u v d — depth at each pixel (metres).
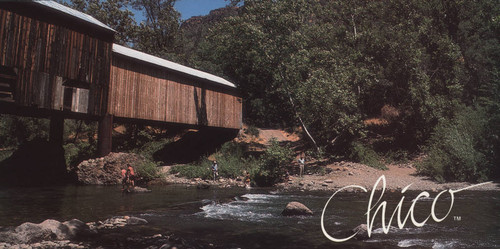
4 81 16.50
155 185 18.59
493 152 18.06
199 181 20.20
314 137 27.72
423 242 6.04
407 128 26.42
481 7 31.09
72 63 19.25
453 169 18.45
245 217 8.89
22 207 10.17
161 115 25.02
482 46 29.77
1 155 27.62
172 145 31.47
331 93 23.27
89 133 30.55
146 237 6.51
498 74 20.67
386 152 25.31
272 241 6.21
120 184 18.53
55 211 9.49
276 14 24.47
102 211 9.59
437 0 31.91
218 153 27.64
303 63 25.89
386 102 30.23
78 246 5.85
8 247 5.70
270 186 18.45
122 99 22.17
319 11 32.62
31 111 19.00
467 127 20.39
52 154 21.95
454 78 27.69
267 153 19.73
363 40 28.97
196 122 28.22
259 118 38.53
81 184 18.48
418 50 26.12
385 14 32.47
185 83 27.30
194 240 6.05
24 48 17.05
